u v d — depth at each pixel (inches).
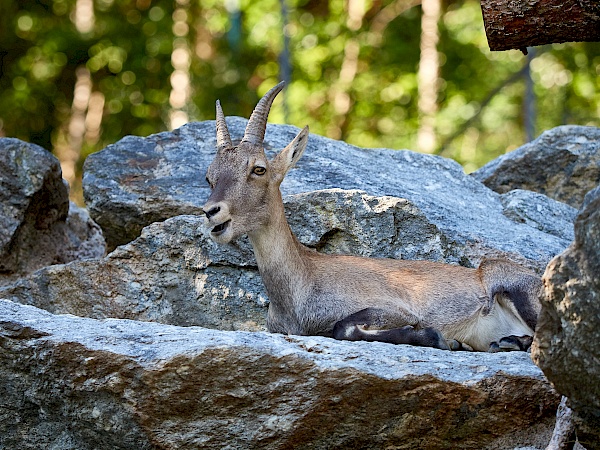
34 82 1518.2
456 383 330.3
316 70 1523.1
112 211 541.3
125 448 334.6
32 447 348.8
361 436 333.7
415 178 590.6
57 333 339.0
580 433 300.5
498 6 398.3
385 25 1556.3
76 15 1551.4
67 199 590.9
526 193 597.9
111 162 561.3
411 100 1502.2
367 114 1487.5
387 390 326.6
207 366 322.7
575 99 1531.7
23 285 482.3
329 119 1493.6
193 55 1563.7
